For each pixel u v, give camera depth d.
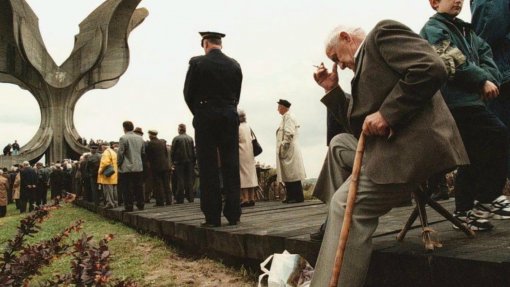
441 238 3.13
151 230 7.13
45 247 3.02
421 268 2.60
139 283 4.41
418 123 2.30
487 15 3.68
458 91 3.13
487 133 3.11
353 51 2.68
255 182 9.10
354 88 2.52
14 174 26.70
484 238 3.01
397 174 2.29
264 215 6.45
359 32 2.70
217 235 4.74
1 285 2.73
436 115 2.35
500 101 3.88
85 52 46.62
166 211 8.86
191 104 5.34
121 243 6.79
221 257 5.00
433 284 2.54
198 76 5.16
